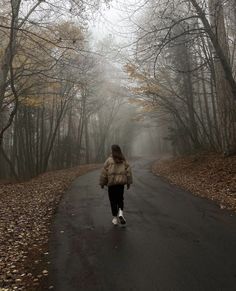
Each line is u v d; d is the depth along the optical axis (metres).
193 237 6.18
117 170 7.36
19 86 16.14
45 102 24.05
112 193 7.42
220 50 11.62
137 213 8.48
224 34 14.88
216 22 11.57
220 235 6.21
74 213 8.95
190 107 23.06
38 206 10.12
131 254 5.45
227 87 15.76
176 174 17.80
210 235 6.24
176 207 9.01
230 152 15.72
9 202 11.14
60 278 4.70
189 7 11.83
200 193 11.07
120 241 6.18
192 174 15.92
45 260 5.46
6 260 5.52
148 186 13.91
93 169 28.84
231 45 21.30
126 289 4.21
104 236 6.57
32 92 18.61
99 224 7.56
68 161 35.84
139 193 11.88
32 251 5.96
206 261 4.97
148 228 6.98
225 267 4.71
